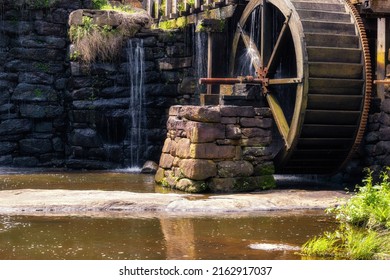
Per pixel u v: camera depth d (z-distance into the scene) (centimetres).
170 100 1605
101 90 1559
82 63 1548
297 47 1202
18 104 1579
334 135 1227
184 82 1587
